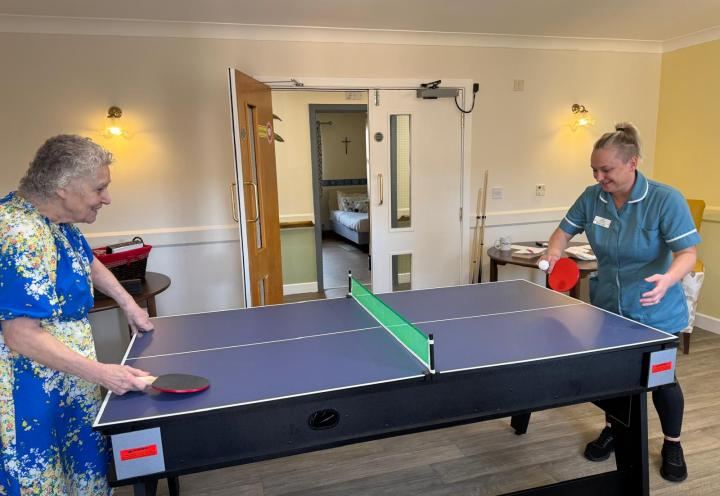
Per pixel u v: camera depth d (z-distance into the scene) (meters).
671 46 4.11
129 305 1.79
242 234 2.97
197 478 2.16
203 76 3.35
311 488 2.08
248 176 3.05
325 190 8.91
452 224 4.06
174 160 3.40
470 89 3.86
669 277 1.65
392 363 1.45
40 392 1.29
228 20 3.19
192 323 1.91
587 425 2.49
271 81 3.45
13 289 1.16
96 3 2.78
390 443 2.39
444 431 2.48
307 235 5.06
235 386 1.33
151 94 3.29
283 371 1.42
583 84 4.11
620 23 3.51
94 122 3.23
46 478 1.32
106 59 3.19
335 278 5.62
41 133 3.17
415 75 3.74
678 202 1.74
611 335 1.63
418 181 3.93
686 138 4.05
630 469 1.76
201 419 1.21
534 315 1.88
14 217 1.21
